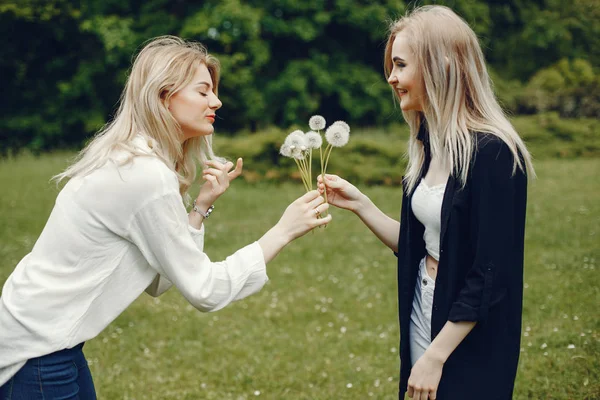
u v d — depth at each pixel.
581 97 20.70
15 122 20.03
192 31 18.91
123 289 2.20
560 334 4.63
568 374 3.91
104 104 20.64
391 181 12.88
